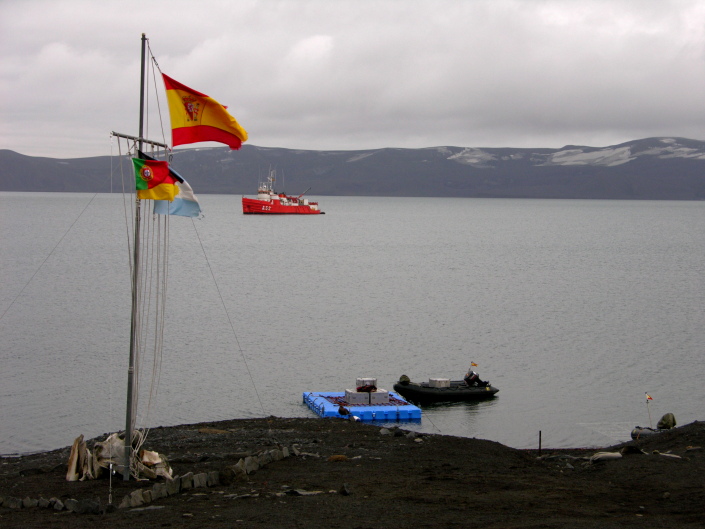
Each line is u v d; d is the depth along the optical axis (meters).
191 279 103.31
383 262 140.12
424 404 45.28
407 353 59.25
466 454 26.88
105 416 40.75
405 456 26.25
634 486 21.16
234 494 19.70
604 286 105.94
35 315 71.81
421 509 18.16
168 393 45.84
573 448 35.16
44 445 36.03
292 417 40.94
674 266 137.38
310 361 55.69
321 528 16.33
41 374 49.19
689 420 41.81
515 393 47.69
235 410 42.91
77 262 122.81
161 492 19.50
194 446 29.00
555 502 19.08
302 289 97.75
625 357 58.09
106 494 19.91
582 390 48.28
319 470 23.33
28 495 19.91
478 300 89.88
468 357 58.16
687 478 21.69
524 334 67.75
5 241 166.38
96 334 62.88
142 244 130.25
